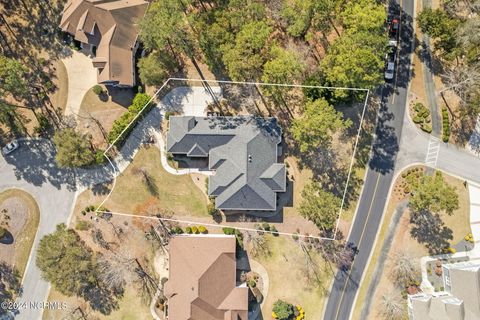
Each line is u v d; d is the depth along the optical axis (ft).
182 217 219.82
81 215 220.64
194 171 218.79
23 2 219.00
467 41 193.57
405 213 217.97
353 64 184.03
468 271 198.18
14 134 220.43
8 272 221.87
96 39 205.36
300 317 217.56
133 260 220.02
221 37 194.49
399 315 216.54
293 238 218.59
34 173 220.84
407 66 217.36
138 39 212.02
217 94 217.97
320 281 219.00
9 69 189.16
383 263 218.18
